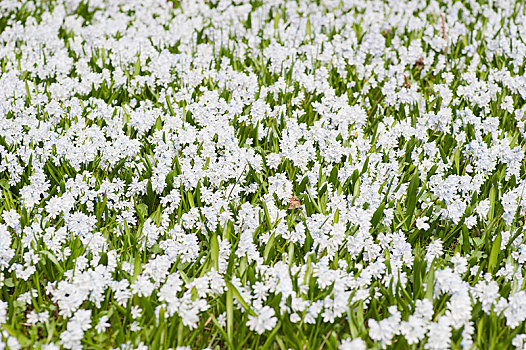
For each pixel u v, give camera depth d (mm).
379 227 3355
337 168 3641
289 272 2912
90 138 3951
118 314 2869
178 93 4449
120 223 3375
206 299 2971
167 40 5551
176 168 3680
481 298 2877
